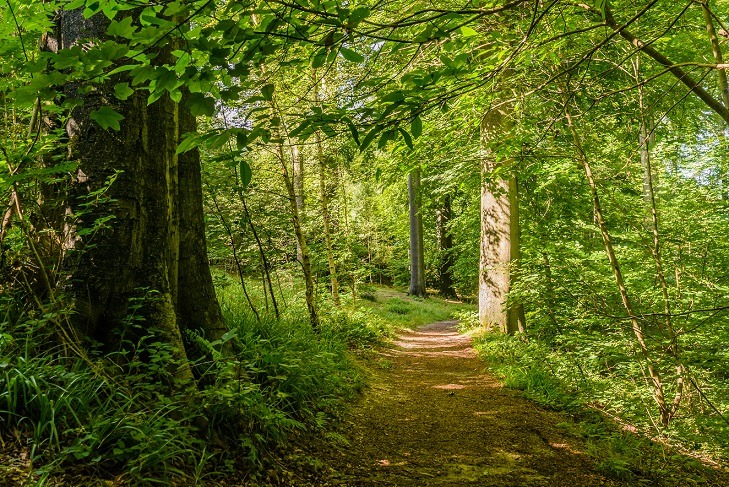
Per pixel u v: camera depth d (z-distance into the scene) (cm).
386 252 3002
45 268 351
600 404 631
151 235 396
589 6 314
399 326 1520
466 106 679
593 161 713
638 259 689
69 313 323
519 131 618
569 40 499
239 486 323
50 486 240
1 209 351
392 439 508
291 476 368
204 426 349
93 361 340
